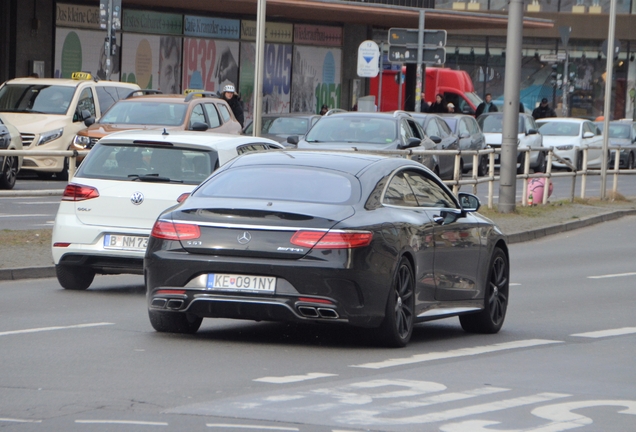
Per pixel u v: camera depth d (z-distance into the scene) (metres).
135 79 89.94
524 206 59.53
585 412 17.12
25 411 16.20
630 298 32.22
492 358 22.00
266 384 18.52
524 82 154.00
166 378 18.86
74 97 64.69
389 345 22.67
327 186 22.61
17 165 56.25
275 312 21.34
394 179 23.69
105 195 28.94
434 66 119.06
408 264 22.81
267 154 24.33
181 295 21.77
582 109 155.38
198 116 57.66
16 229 40.66
